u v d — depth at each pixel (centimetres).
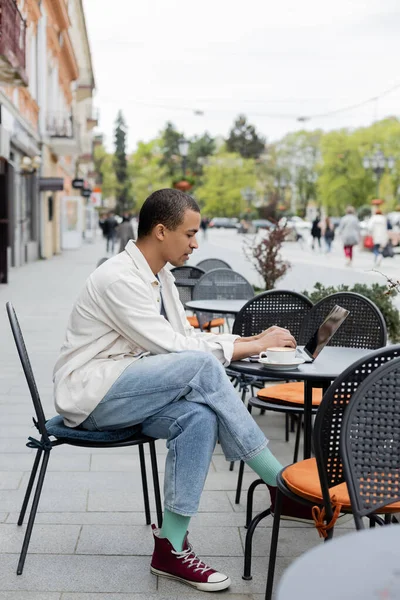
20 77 1587
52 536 350
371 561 140
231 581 310
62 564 322
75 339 323
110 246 4197
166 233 323
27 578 309
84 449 489
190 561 305
